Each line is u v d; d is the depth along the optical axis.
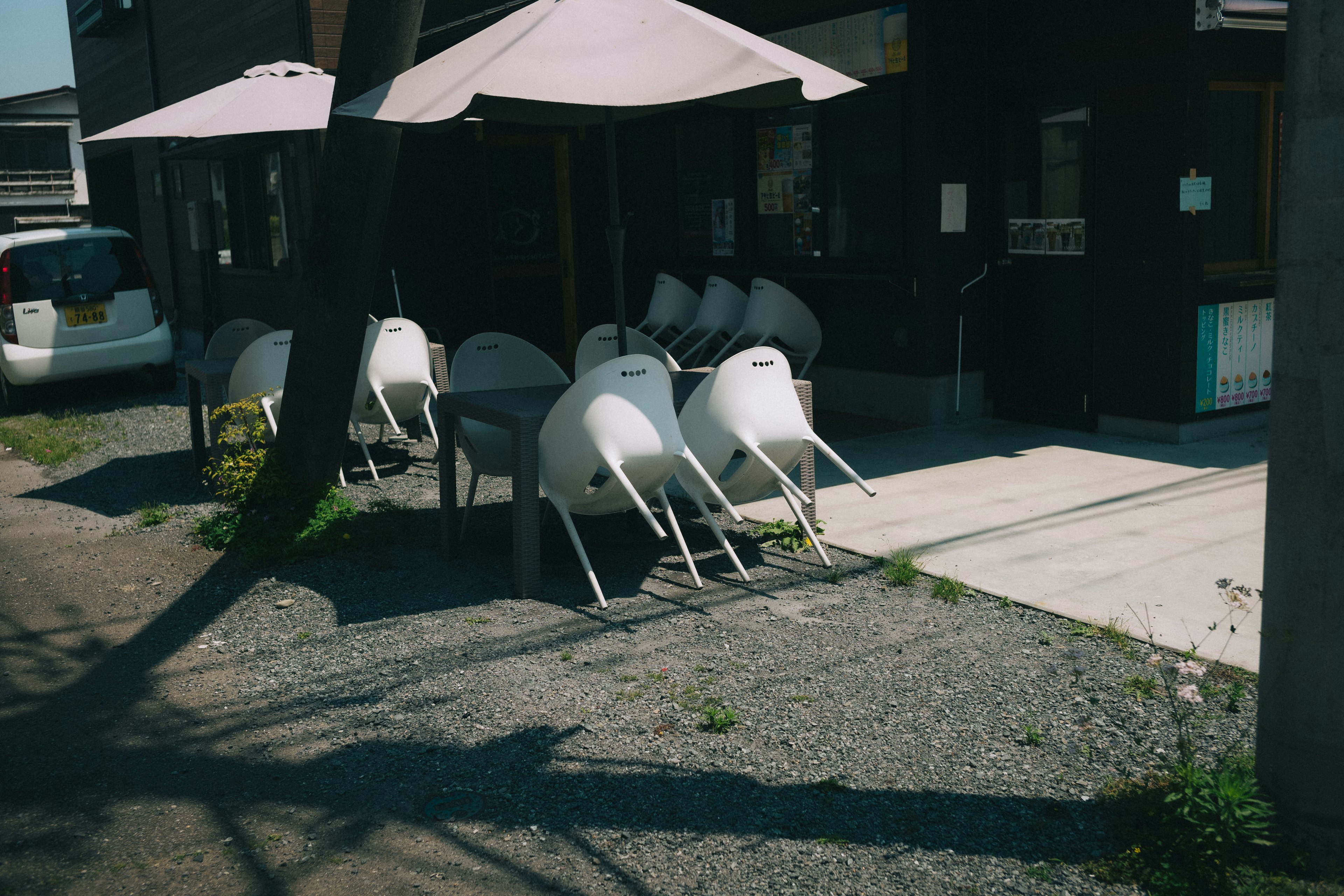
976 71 8.24
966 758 3.40
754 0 9.38
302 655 4.47
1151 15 7.12
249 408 6.70
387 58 5.46
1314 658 2.63
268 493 6.03
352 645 4.54
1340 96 2.45
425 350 7.59
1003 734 3.54
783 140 9.32
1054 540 5.49
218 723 3.90
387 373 7.39
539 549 5.07
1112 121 7.48
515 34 4.72
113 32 17.25
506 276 11.81
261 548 5.65
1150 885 2.72
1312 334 2.54
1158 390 7.47
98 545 6.22
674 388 6.02
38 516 7.03
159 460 8.53
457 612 4.85
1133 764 3.30
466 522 5.78
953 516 6.00
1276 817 2.76
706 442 5.14
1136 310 7.52
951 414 8.52
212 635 4.77
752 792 3.25
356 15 5.38
